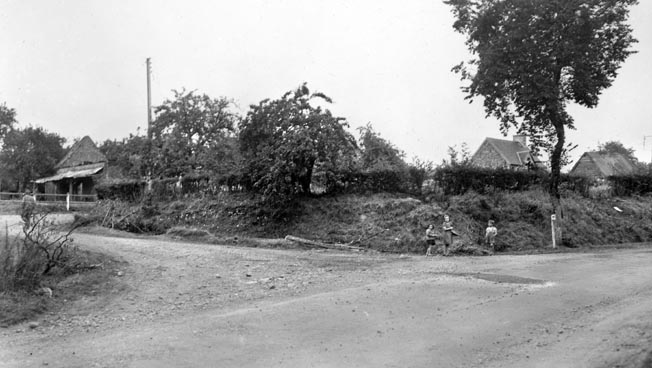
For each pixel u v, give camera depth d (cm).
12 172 6181
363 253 2088
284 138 2616
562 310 950
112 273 1370
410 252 2155
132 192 3369
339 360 705
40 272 1216
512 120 2491
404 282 1288
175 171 3597
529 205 2558
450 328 854
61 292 1181
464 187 2569
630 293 1096
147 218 2931
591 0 2167
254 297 1164
